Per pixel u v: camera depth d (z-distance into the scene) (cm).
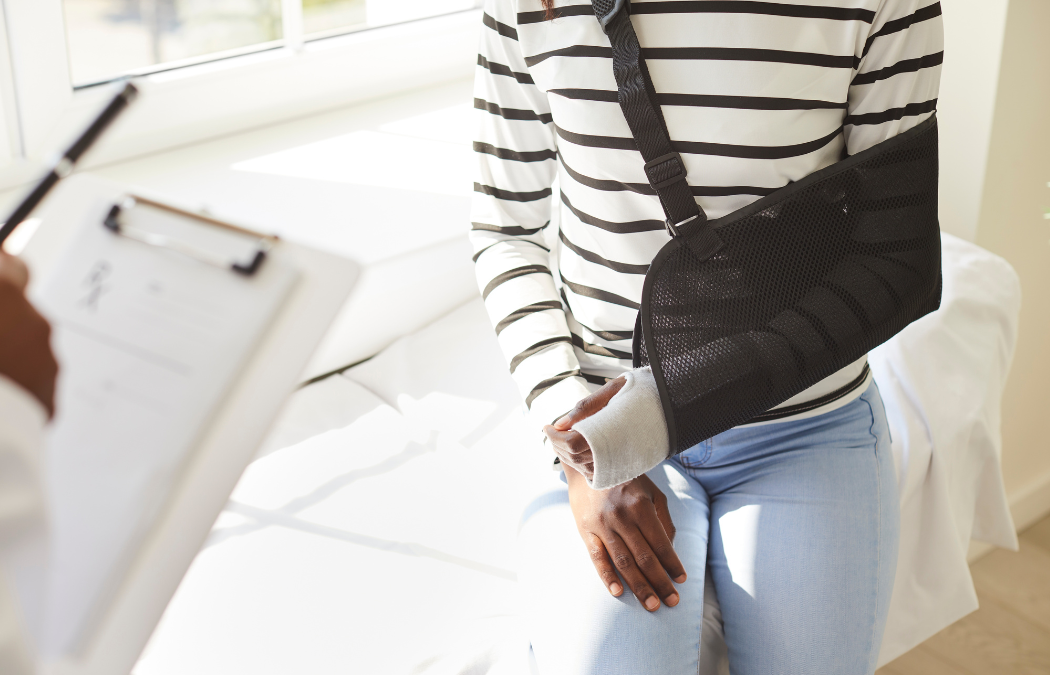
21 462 34
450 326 131
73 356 42
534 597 82
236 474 41
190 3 135
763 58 74
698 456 90
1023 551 155
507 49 86
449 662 83
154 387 41
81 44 126
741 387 76
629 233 83
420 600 90
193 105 138
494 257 95
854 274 77
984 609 142
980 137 131
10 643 32
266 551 94
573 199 86
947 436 112
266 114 148
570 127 82
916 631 112
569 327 94
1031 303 146
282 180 133
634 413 75
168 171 132
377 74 158
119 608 39
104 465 40
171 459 40
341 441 111
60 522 40
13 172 123
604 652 76
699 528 88
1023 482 159
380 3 158
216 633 85
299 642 85
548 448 86
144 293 43
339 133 149
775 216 76
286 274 43
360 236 121
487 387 120
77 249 45
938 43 75
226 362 42
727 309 76
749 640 82
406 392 120
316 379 127
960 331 121
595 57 78
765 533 84
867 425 90
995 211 137
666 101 77
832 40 74
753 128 76
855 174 76
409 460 108
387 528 98
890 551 86
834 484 85
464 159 143
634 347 80
